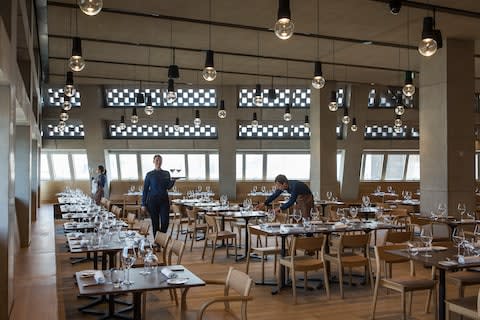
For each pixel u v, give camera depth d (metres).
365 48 10.45
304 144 16.48
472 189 9.71
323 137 14.10
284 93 16.19
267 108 15.91
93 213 8.98
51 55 11.02
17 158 8.16
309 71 12.92
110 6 7.75
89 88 15.27
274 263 7.41
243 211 9.39
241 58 11.41
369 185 17.20
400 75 13.42
